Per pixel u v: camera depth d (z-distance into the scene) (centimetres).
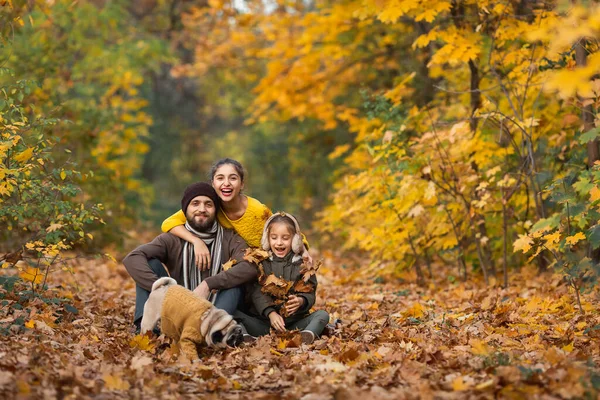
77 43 1602
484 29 957
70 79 1495
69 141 1301
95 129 1383
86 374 497
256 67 2058
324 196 2238
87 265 1277
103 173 1362
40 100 1205
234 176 680
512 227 1038
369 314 812
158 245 677
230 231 695
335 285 1114
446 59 936
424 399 443
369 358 549
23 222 811
